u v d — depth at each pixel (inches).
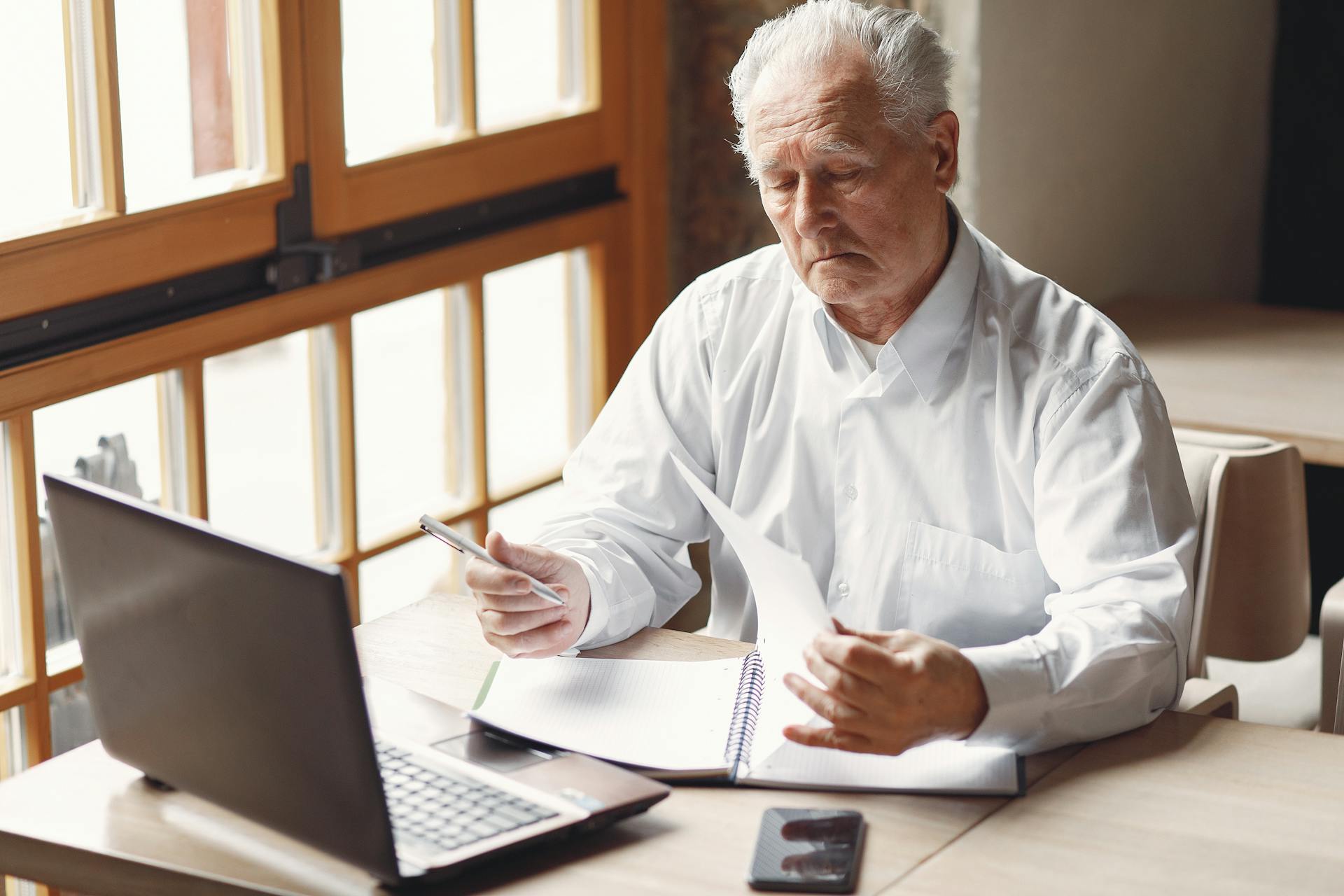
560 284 102.3
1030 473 58.4
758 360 65.6
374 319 88.4
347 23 83.7
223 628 40.5
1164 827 43.4
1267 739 49.1
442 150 90.0
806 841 42.3
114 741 46.9
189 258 76.7
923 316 59.7
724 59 105.9
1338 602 71.1
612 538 63.7
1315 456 88.6
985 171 102.8
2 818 45.1
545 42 98.4
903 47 56.6
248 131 80.0
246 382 81.5
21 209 69.9
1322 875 40.8
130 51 73.1
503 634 54.7
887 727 44.7
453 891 40.4
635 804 43.6
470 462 96.2
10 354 69.1
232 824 44.6
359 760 38.6
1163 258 126.6
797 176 57.5
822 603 45.3
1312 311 117.2
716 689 52.8
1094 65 113.0
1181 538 54.6
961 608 60.0
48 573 72.8
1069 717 47.9
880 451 61.4
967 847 42.4
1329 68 130.0
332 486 87.7
